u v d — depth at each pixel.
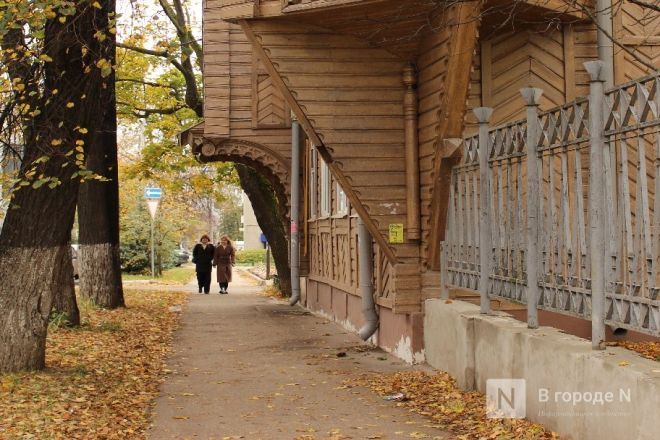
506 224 7.81
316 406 7.95
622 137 5.68
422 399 8.05
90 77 9.05
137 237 39.97
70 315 13.50
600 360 5.40
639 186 5.50
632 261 5.58
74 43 8.90
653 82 5.28
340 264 15.23
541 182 6.97
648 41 10.17
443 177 9.35
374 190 9.87
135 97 23.23
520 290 7.48
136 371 9.96
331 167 9.86
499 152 7.95
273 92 17.52
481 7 8.53
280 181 18.08
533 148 6.95
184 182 26.88
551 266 6.74
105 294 17.50
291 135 17.62
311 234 19.19
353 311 14.30
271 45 9.69
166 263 47.91
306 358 11.23
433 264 9.93
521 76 10.04
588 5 9.84
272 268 47.41
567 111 6.39
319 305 18.22
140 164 24.22
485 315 8.15
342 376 9.61
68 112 8.91
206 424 7.26
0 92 8.93
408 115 9.80
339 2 8.96
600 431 5.37
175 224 42.62
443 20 8.90
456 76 8.84
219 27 17.30
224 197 27.11
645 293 5.65
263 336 14.05
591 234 5.84
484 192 8.23
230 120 17.38
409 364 10.20
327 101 9.77
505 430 6.45
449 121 9.11
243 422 7.32
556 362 6.06
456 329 8.51
